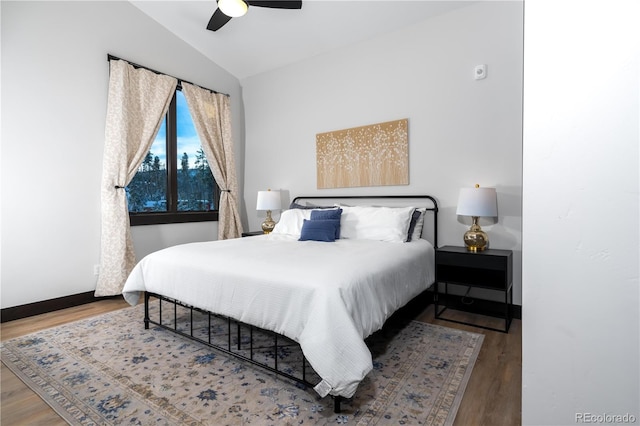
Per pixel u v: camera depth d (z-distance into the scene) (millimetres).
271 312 1703
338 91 3807
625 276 553
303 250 2363
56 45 2951
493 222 2902
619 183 553
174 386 1724
